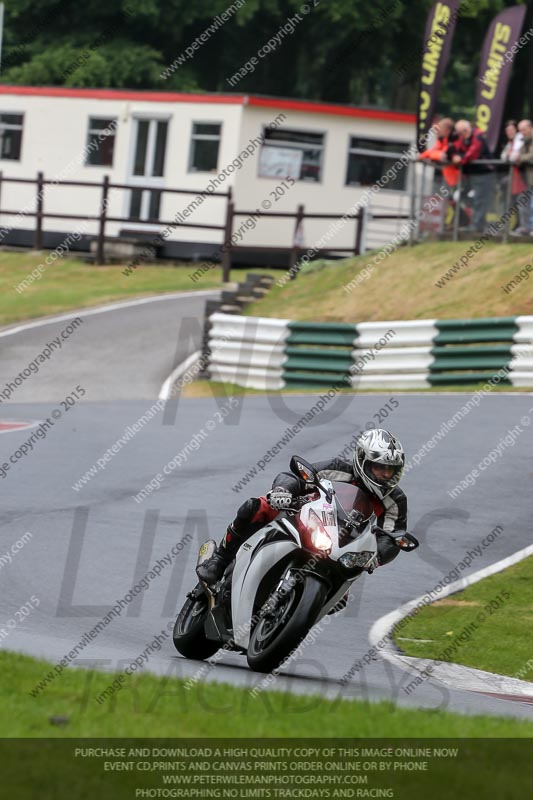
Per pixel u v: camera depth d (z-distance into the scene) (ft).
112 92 409.28
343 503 84.43
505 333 224.33
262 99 386.11
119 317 316.81
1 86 433.07
